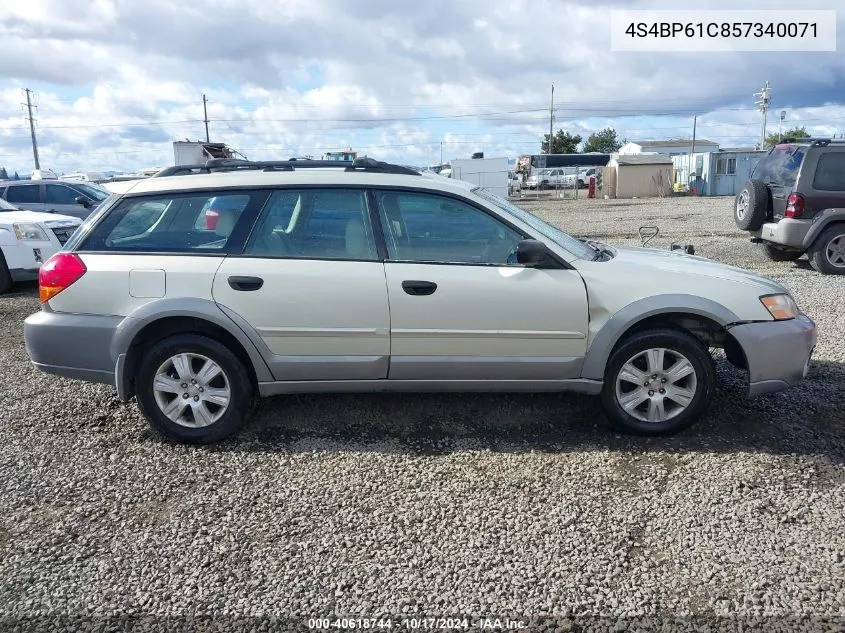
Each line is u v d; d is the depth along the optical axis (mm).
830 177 9375
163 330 4188
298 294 4023
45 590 2852
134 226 4215
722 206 25891
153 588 2852
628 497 3486
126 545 3164
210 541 3180
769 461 3826
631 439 4168
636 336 4066
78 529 3307
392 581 2863
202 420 4164
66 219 10336
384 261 4090
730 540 3096
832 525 3189
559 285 4031
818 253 9500
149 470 3893
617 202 32062
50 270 4168
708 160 36812
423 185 4184
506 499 3500
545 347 4086
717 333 4234
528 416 4547
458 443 4168
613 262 4223
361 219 4145
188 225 4191
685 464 3822
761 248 11633
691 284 4078
